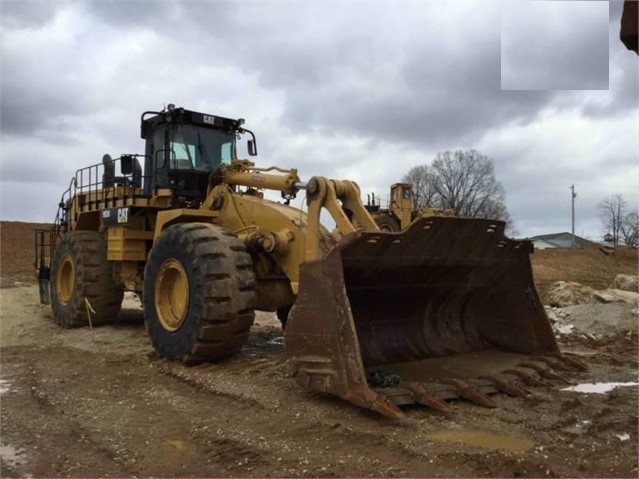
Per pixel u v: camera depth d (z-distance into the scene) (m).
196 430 5.19
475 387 5.79
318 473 4.20
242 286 7.36
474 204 54.91
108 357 8.39
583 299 14.03
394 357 6.72
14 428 5.39
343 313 5.40
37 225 40.81
